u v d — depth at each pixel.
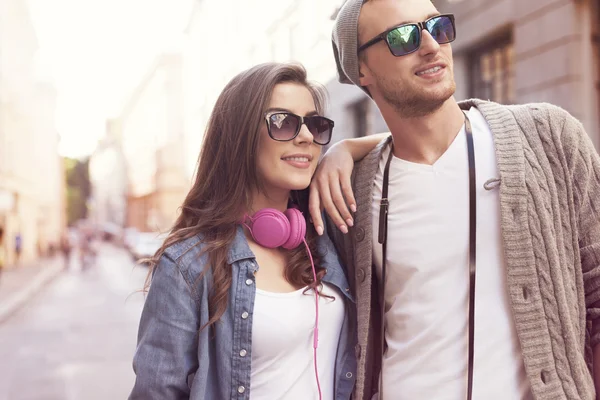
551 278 1.29
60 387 5.41
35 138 33.00
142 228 45.69
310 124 1.56
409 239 1.47
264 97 1.52
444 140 1.49
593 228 1.34
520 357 1.33
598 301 1.33
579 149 1.36
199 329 1.42
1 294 14.33
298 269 1.55
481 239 1.37
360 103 10.20
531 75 6.23
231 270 1.50
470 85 7.56
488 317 1.35
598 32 5.72
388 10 1.45
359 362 1.54
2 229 22.39
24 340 8.24
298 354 1.50
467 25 7.38
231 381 1.43
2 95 22.89
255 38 16.61
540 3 6.06
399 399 1.43
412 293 1.46
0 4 23.30
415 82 1.41
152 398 1.38
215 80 22.55
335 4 10.37
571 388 1.26
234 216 1.54
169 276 1.43
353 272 1.66
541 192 1.33
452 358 1.37
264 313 1.46
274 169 1.53
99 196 85.38
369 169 1.63
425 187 1.47
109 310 11.25
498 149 1.39
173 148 34.38
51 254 32.12
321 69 11.52
